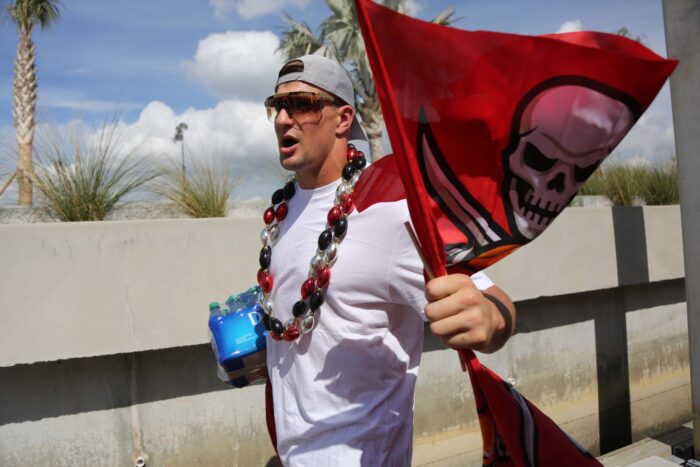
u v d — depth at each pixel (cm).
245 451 275
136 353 254
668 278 415
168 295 241
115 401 250
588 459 104
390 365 132
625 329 421
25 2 880
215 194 341
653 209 407
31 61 898
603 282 375
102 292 230
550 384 380
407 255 123
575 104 83
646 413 430
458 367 337
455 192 94
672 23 298
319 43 1374
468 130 89
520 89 84
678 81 298
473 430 340
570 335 391
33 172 311
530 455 101
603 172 549
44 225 221
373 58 79
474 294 86
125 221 233
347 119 144
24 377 236
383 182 119
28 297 219
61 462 241
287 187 155
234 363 158
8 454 234
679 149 302
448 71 84
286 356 139
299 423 134
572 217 360
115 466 250
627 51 82
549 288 346
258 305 163
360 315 129
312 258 133
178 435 262
